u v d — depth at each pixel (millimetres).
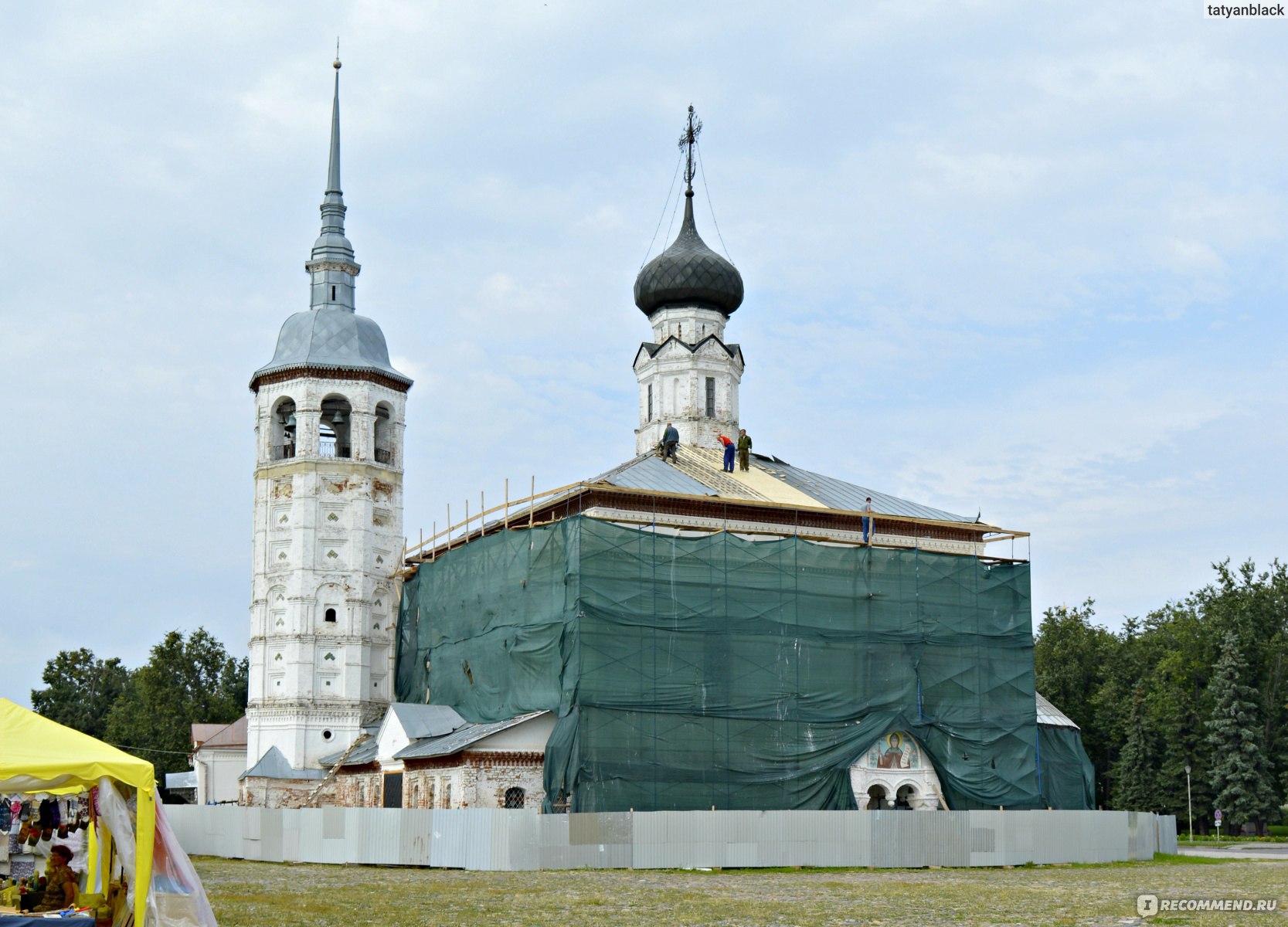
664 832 54312
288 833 60062
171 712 128000
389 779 74875
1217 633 114938
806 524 75500
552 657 67125
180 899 26781
